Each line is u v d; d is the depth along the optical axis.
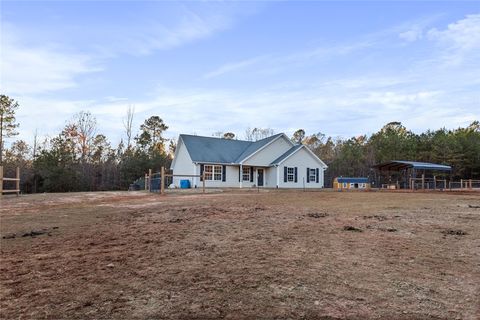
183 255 4.17
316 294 2.91
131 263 3.87
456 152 39.41
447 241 4.75
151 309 2.63
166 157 40.41
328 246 4.53
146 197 13.95
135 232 5.71
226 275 3.41
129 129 43.75
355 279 3.27
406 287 3.06
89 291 3.02
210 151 25.59
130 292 2.98
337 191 18.75
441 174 38.78
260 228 5.86
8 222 6.97
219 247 4.55
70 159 31.64
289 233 5.40
